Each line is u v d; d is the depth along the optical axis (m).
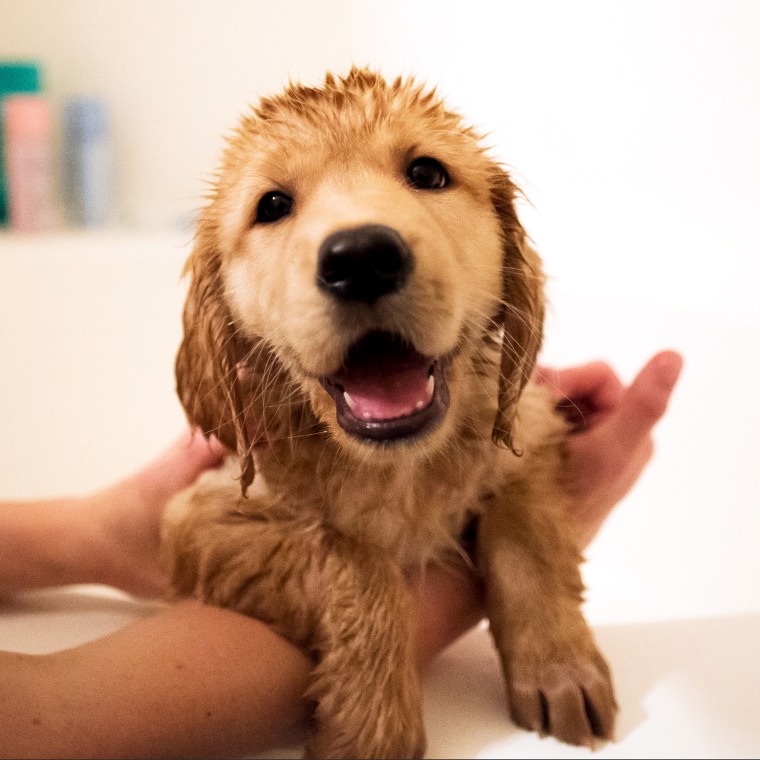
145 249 1.89
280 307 0.85
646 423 1.05
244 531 0.92
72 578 1.24
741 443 1.22
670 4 1.41
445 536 0.96
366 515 0.92
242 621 0.86
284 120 0.94
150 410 1.88
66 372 1.84
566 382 1.19
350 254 0.75
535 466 0.99
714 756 0.74
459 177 0.93
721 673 0.87
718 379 1.28
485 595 0.93
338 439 0.86
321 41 2.41
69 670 0.75
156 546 1.23
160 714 0.74
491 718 0.82
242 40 2.41
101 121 2.28
